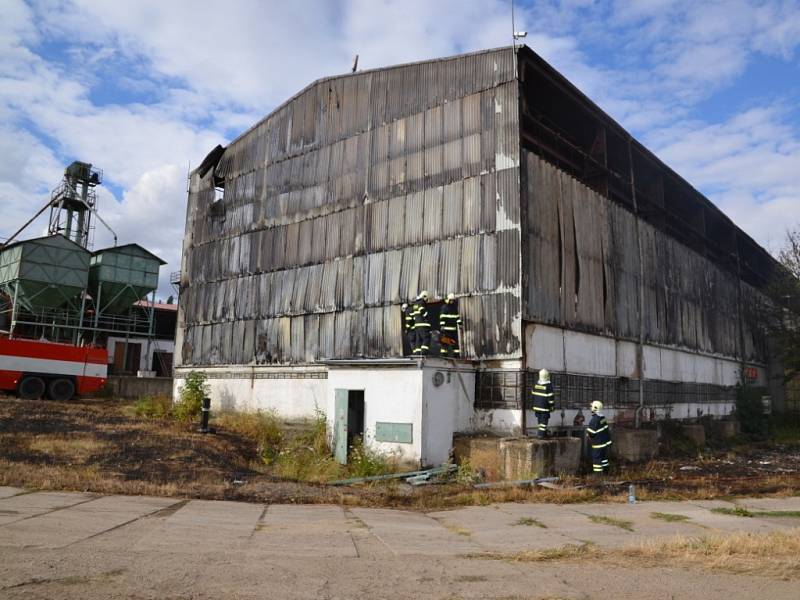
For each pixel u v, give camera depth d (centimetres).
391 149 2011
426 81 1947
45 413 2055
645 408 2209
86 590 536
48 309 3756
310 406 2108
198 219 2833
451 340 1675
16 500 959
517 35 1709
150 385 3491
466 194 1762
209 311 2645
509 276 1623
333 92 2269
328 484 1349
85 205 4581
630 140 2227
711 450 2305
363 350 1956
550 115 2084
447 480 1411
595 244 2002
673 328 2520
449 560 710
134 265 4094
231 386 2448
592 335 1917
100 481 1166
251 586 572
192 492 1139
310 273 2206
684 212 3059
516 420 1558
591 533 898
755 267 3944
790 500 1262
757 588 611
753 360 3509
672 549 762
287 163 2409
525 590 594
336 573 631
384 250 1956
